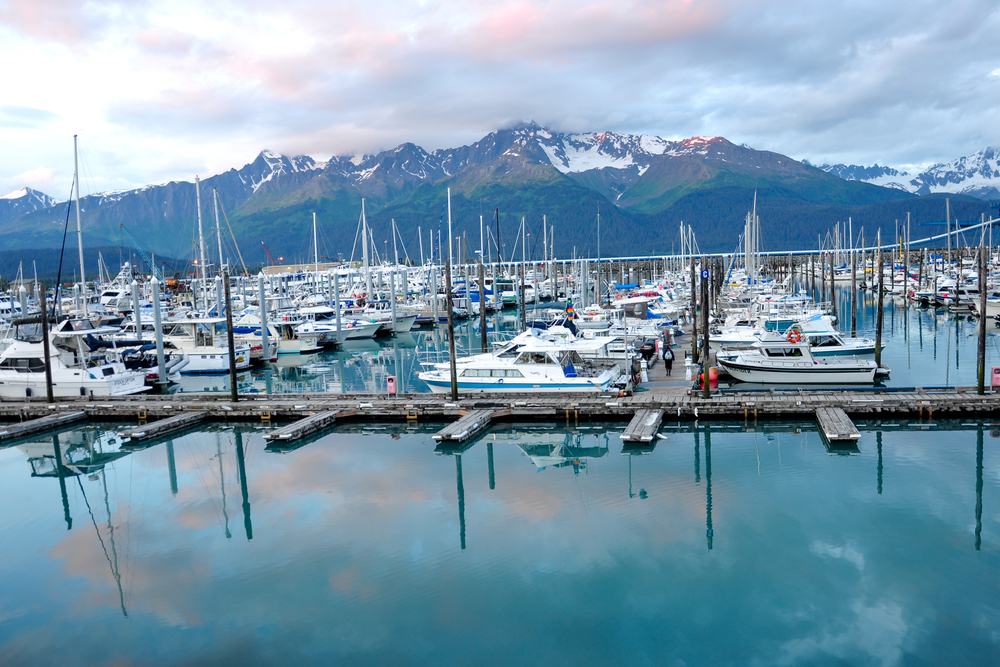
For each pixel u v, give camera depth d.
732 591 17.09
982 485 23.36
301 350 60.19
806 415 31.20
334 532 21.25
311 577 18.47
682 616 16.09
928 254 174.38
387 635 15.74
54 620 16.75
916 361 46.09
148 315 66.94
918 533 19.91
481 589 17.58
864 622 15.65
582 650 14.99
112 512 23.78
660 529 20.70
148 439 32.22
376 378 49.06
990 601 16.33
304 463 28.11
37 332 39.25
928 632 15.21
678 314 69.06
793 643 14.96
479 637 15.56
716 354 41.94
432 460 28.08
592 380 35.03
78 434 34.31
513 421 32.81
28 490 26.53
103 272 166.50
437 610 16.70
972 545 19.11
